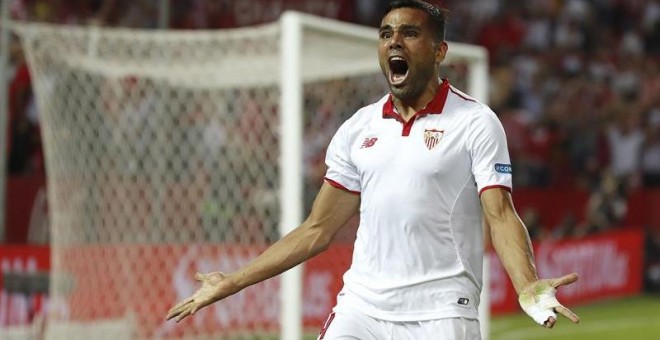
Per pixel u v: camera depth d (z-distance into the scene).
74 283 34.84
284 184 27.72
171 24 57.84
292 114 27.73
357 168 16.25
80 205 35.41
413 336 15.82
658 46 81.44
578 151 64.94
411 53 15.55
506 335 44.22
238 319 33.41
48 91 34.94
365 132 16.25
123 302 35.03
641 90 74.94
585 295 54.34
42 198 42.41
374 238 16.08
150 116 35.84
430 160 15.55
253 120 35.16
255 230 34.97
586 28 77.38
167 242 35.41
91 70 35.00
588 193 59.41
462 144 15.58
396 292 15.84
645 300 56.22
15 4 52.47
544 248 51.31
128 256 35.31
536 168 60.75
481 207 16.05
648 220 62.34
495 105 65.50
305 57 31.88
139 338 34.69
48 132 35.19
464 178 15.66
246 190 35.19
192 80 34.50
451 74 35.75
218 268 34.69
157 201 35.72
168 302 34.78
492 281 48.44
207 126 35.75
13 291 35.22
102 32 32.91
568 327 46.78
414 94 15.80
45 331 35.16
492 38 72.25
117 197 35.59
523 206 56.44
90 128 35.53
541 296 13.70
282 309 27.75
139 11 55.44
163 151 35.84
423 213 15.59
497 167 15.43
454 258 15.78
